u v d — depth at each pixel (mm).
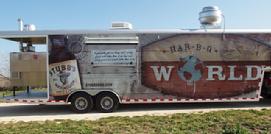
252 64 10523
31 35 10164
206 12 10609
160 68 10305
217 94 10477
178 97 10391
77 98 10305
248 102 12047
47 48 10172
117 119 8727
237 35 10477
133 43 10227
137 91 10289
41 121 8938
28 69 10758
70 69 10180
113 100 10320
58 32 10148
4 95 11289
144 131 7430
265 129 7551
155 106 11492
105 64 10211
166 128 7609
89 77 10219
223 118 8414
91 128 7680
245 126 7754
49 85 10227
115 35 10203
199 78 10414
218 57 10438
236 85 10508
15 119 9633
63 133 7262
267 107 10875
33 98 10375
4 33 10148
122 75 10250
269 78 11422
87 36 10180
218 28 10633
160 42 10289
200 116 8789
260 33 10523
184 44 10359
